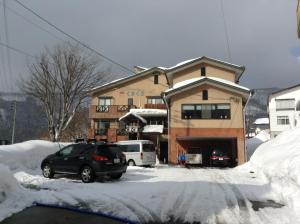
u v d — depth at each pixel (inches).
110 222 283.0
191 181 558.3
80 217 297.9
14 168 594.9
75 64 1096.2
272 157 684.1
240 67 1330.0
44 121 1492.4
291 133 827.4
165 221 291.1
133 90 1588.3
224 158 1072.8
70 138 1836.9
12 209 316.2
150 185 494.0
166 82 1579.7
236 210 332.2
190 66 1371.8
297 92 2012.8
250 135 3021.7
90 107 1526.8
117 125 1509.6
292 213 315.6
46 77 1075.9
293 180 411.2
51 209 326.3
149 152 921.5
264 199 392.8
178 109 1170.6
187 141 1219.9
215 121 1144.8
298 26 838.5
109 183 514.6
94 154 532.1
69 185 477.1
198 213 319.0
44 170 578.6
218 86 1151.6
